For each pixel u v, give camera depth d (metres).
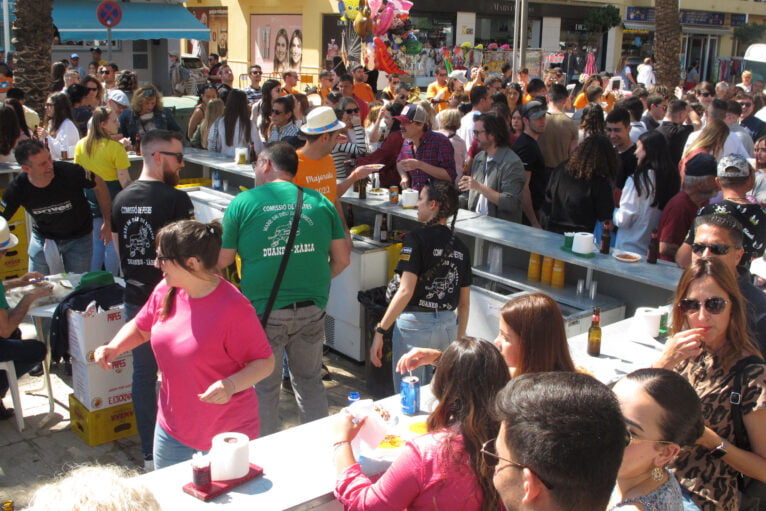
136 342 3.38
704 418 2.63
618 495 2.22
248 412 3.13
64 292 5.06
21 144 5.51
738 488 2.67
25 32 11.20
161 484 2.46
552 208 5.77
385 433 2.59
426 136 6.79
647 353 3.75
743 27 32.84
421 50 23.66
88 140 6.48
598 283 5.18
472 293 5.22
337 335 6.06
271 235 3.91
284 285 3.93
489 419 2.10
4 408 4.90
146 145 4.20
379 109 9.50
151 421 4.20
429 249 4.15
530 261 5.47
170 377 3.05
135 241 4.11
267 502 2.36
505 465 1.58
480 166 6.41
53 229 5.84
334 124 5.05
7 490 4.10
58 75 12.66
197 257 2.89
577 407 1.53
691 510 2.55
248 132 8.52
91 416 4.55
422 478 2.10
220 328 2.95
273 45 27.41
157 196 4.12
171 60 22.45
